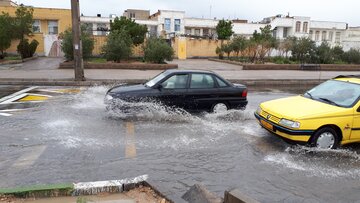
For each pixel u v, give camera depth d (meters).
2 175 5.03
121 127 7.98
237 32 57.00
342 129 6.59
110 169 5.37
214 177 5.24
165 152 6.31
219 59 35.78
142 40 31.97
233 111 9.82
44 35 32.25
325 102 7.09
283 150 6.64
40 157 5.83
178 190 4.68
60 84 15.49
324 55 31.05
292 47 32.03
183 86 9.30
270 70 25.69
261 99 13.01
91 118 8.79
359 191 4.91
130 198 4.39
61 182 4.82
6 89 13.85
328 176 5.43
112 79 16.47
